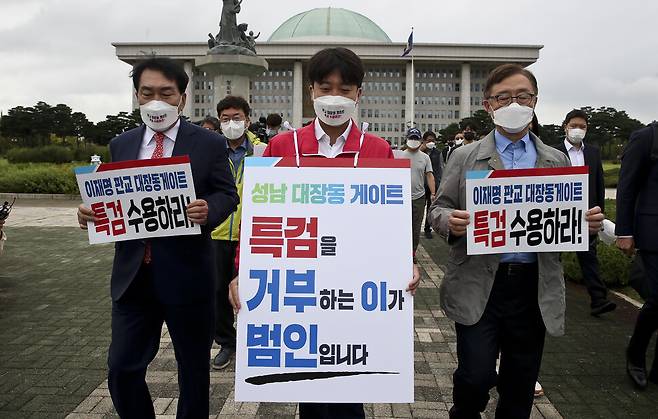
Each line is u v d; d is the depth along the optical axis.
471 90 69.94
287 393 2.31
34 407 3.40
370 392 2.31
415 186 6.79
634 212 3.71
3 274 7.26
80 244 9.65
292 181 2.44
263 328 2.33
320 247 2.38
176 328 2.68
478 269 2.59
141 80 2.58
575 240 2.47
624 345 4.61
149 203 2.49
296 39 71.88
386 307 2.35
